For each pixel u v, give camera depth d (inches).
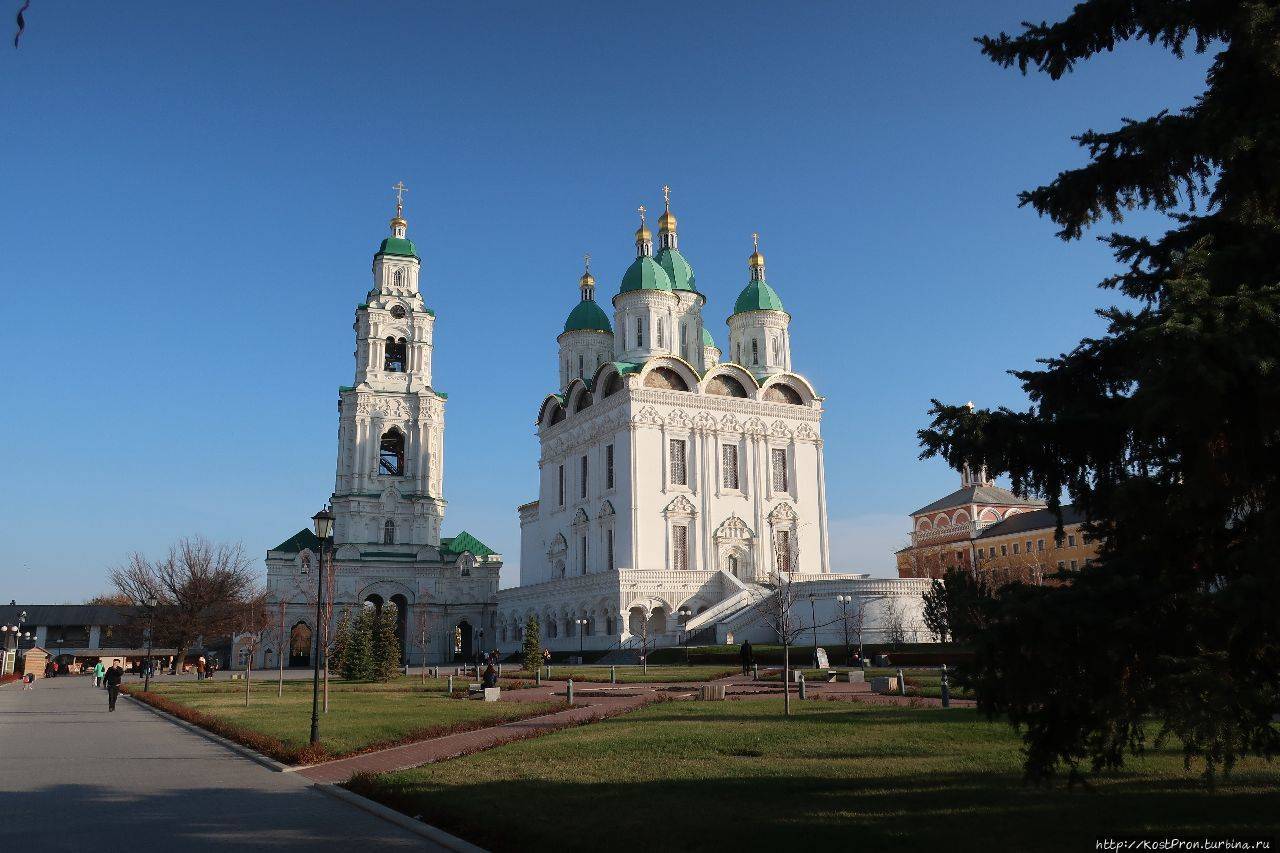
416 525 4478.3
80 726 1333.7
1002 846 477.1
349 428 4510.3
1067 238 589.0
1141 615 440.1
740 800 604.7
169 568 3513.8
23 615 3794.3
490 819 561.3
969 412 518.9
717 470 3646.7
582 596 3457.2
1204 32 533.0
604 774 717.3
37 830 586.9
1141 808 551.8
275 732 1079.0
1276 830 493.0
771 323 4158.5
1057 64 581.0
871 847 481.1
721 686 1430.9
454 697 1678.2
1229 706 413.4
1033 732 480.1
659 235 4466.0
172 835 568.7
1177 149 512.7
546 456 4160.9
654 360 3629.4
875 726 981.2
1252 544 437.4
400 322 4665.4
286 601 4030.5
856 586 2837.1
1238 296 411.8
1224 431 434.6
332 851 522.9
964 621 494.0
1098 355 547.5
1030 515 4345.5
